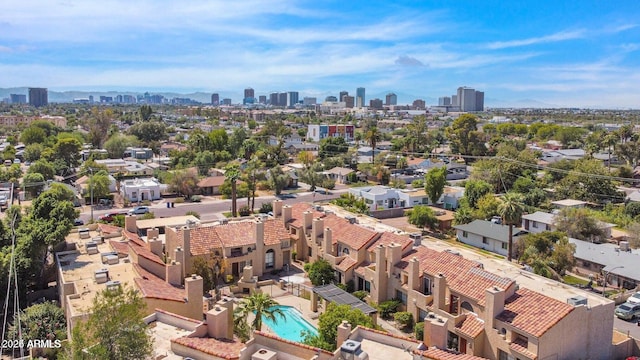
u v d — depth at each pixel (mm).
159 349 34719
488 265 58625
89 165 143375
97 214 106812
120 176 140500
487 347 44875
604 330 45625
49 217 60969
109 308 31938
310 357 32656
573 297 46188
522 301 45031
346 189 144000
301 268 72438
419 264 54969
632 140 181500
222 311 36625
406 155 189125
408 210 115500
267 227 72000
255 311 45375
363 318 44594
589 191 124812
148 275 51750
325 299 55938
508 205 81250
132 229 69375
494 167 143500
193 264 62094
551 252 79688
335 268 64938
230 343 35250
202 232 67375
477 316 46938
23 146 199125
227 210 114438
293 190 141375
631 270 73000
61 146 154625
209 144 186250
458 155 184875
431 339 36750
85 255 58000
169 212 110938
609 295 68500
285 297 62500
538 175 151000
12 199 111188
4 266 54781
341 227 69562
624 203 119625
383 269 58906
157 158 186125
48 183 120312
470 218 100250
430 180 118500
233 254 67188
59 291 54312
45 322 47562
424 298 52125
